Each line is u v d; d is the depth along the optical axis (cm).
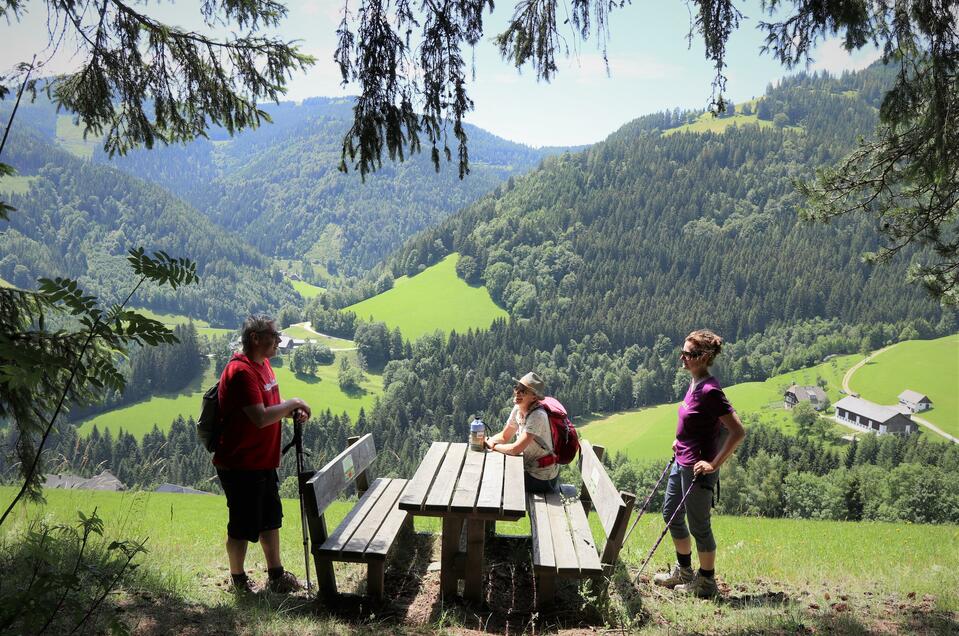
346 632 388
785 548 850
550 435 557
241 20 583
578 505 529
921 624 451
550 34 563
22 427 469
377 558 432
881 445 11562
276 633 379
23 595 251
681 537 516
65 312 425
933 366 16800
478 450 596
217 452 443
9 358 241
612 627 430
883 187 818
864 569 673
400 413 16675
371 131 485
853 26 497
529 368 19800
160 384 17450
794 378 17825
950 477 6862
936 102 522
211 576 513
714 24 481
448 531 465
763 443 11738
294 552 628
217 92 603
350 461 515
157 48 577
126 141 611
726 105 493
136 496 746
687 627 435
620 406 18262
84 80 567
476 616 439
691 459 487
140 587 441
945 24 484
